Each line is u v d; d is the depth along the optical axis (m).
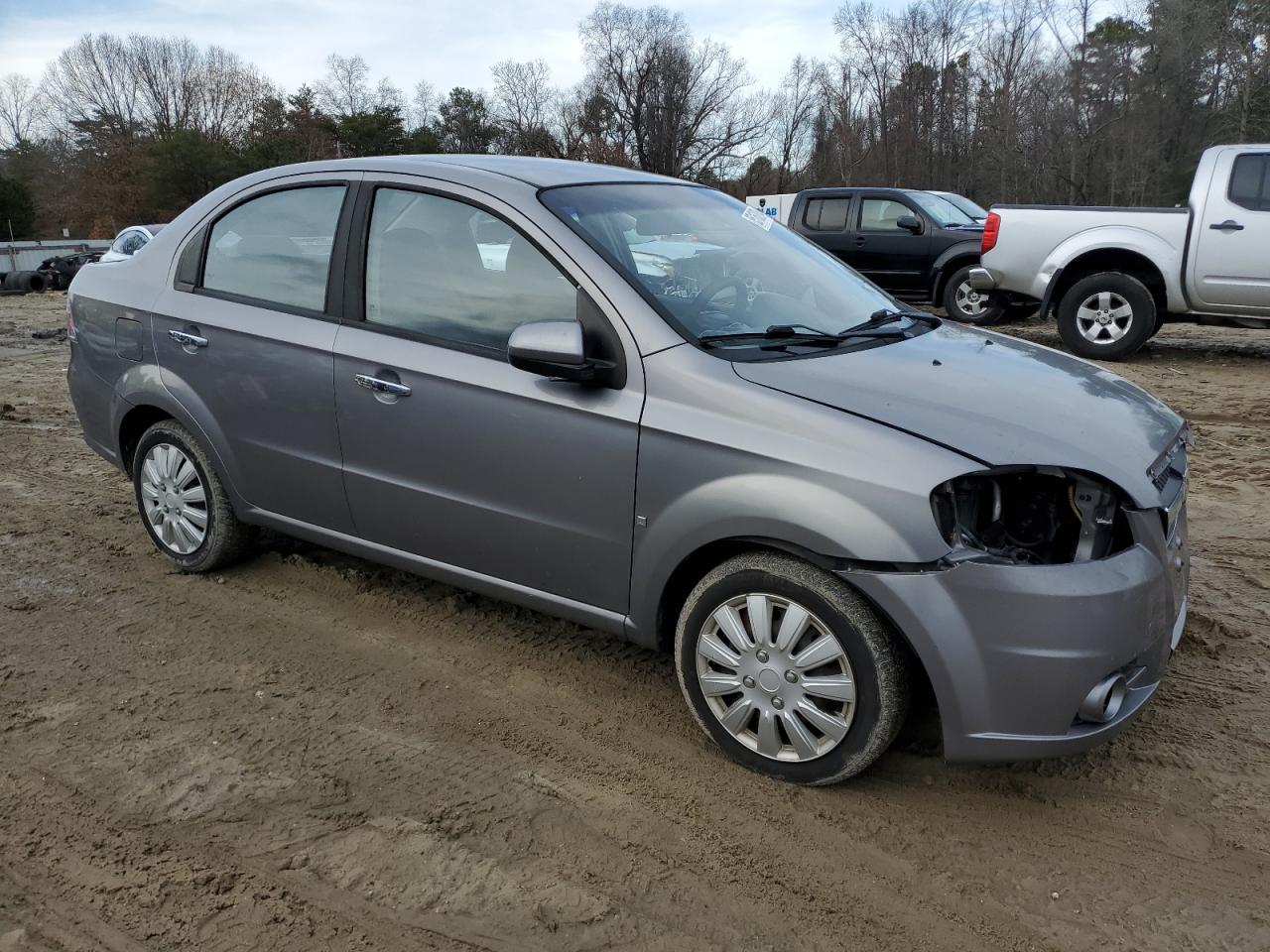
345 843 2.78
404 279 3.63
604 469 3.15
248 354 3.97
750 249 3.88
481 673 3.72
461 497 3.50
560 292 3.30
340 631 4.04
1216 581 4.50
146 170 62.41
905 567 2.70
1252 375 9.11
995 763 2.95
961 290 12.54
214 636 3.99
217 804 2.94
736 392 2.96
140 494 4.62
